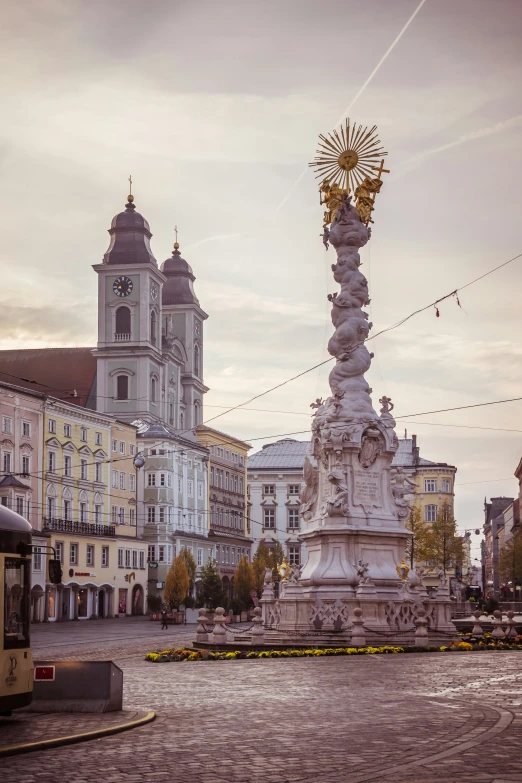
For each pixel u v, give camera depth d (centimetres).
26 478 7731
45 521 7988
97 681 1667
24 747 1295
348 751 1262
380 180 3909
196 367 12794
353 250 3875
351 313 3828
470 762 1170
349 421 3691
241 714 1638
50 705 1672
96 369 11100
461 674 2277
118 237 11125
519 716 1543
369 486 3681
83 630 5934
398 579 3588
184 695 1952
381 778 1091
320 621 3303
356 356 3781
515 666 2489
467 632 3731
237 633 3569
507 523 16250
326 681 2166
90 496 8794
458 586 11731
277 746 1309
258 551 11438
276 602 3597
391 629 3284
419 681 2127
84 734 1398
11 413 7575
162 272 12169
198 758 1231
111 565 8881
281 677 2294
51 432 8156
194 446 11012
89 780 1107
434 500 13275
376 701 1778
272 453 13950
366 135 3922
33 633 5462
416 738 1349
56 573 1705
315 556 3712
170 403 11762
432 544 9656
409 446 13788
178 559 8725
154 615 8206
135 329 10900
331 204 3912
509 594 10794
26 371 11262
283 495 13550
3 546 1593
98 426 8988
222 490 12088
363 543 3606
